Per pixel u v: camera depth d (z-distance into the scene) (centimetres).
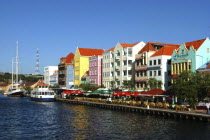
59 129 4519
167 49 8419
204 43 7244
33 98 11838
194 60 7031
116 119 5547
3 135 4062
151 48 8956
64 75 15900
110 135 4000
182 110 5656
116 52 10412
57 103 10394
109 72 10938
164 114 5644
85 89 10269
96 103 8431
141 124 4856
